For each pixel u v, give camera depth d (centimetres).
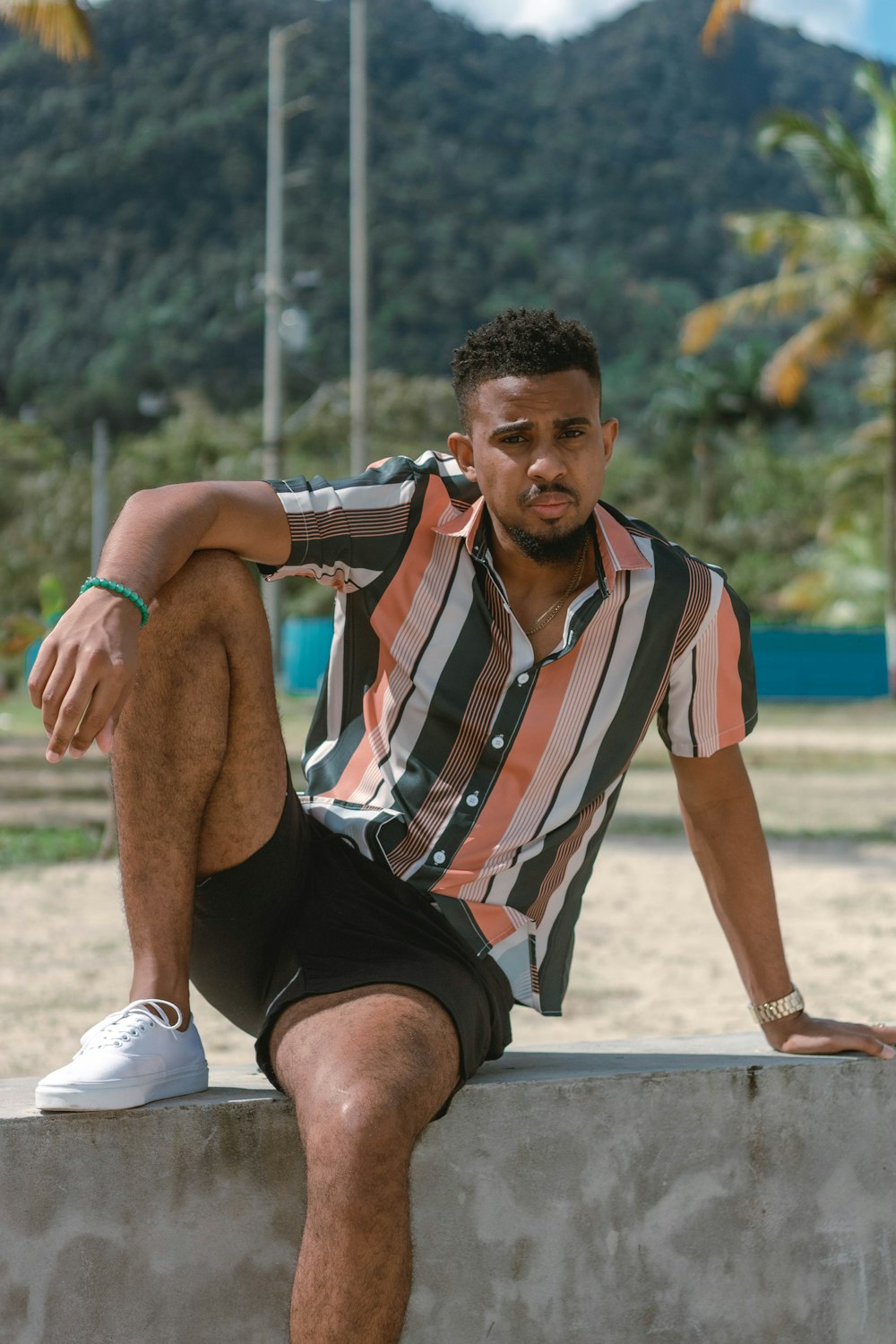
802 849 1042
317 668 3309
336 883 229
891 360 3547
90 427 9662
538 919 240
